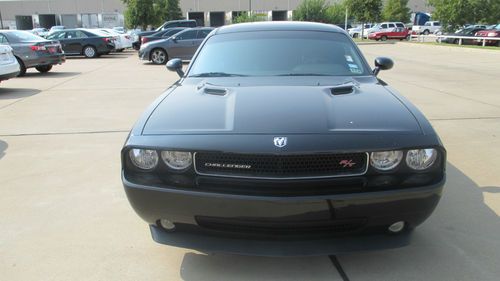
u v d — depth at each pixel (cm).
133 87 1092
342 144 239
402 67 1534
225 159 243
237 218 242
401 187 243
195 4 7156
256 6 7225
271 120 259
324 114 267
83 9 7288
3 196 403
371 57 2034
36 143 584
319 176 238
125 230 334
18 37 1378
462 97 892
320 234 247
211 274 274
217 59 386
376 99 298
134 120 712
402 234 258
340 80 348
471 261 283
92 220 351
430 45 2795
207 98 306
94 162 500
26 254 302
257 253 245
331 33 418
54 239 322
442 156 251
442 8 3164
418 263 281
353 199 235
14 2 7269
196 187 246
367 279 266
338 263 282
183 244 256
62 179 446
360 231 249
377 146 239
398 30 4069
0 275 278
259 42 400
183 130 257
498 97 889
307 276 269
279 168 238
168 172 249
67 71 1509
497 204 368
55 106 843
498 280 263
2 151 548
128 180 257
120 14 6881
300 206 235
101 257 297
